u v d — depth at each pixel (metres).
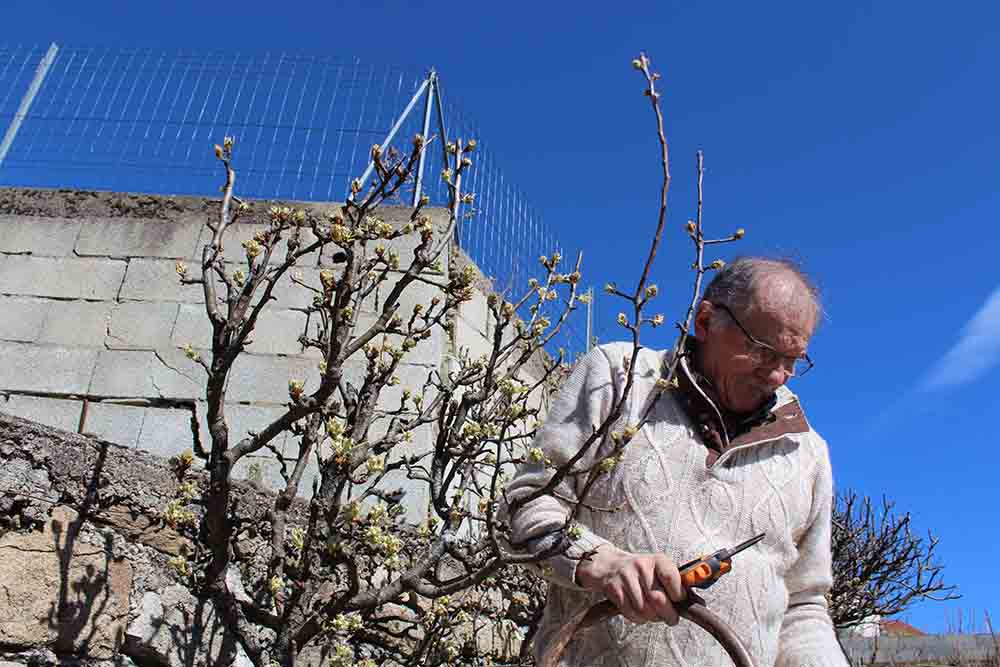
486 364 3.87
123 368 4.22
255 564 2.79
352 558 2.26
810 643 1.97
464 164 2.64
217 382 2.22
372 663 2.49
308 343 2.63
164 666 2.50
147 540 2.53
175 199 4.63
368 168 4.68
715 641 1.79
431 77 4.96
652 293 2.04
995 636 7.09
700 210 2.22
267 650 2.69
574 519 1.99
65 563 2.30
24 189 4.65
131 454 2.55
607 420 1.87
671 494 1.87
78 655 2.29
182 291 4.37
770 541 1.91
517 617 3.99
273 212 2.40
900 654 7.60
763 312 1.88
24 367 4.23
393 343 4.21
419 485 3.89
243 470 3.99
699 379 1.98
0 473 2.21
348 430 2.58
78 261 4.45
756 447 1.95
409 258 4.40
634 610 1.63
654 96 2.21
